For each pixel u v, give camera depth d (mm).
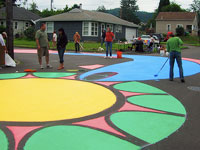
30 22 46219
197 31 63562
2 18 41375
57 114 4996
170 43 8672
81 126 4363
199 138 4004
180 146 3707
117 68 11656
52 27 35812
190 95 6832
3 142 3699
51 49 23062
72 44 28094
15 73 9773
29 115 4910
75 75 9523
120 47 25062
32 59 14578
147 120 4754
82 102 5898
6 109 5266
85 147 3574
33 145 3609
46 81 8289
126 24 41031
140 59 15789
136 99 6281
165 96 6656
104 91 7059
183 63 14406
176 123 4641
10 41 12148
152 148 3605
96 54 19109
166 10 77438
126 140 3836
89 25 33094
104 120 4691
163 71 11023
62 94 6605
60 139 3824
